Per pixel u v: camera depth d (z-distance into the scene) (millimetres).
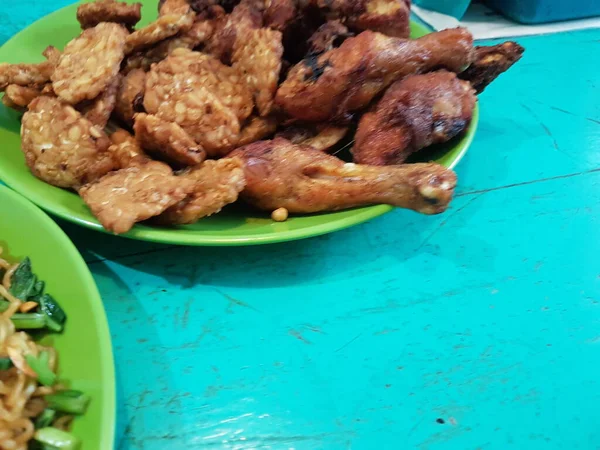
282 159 240
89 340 178
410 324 221
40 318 187
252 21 297
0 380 176
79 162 235
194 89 259
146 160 246
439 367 207
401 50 263
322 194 235
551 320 225
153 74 265
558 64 413
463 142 268
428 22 470
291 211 246
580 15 483
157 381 196
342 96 263
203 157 247
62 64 259
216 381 198
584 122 350
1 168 235
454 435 187
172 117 253
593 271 248
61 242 199
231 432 184
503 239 262
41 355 179
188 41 290
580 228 270
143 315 218
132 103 271
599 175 304
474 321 224
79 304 187
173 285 230
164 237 214
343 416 191
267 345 211
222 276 236
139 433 182
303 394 196
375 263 246
